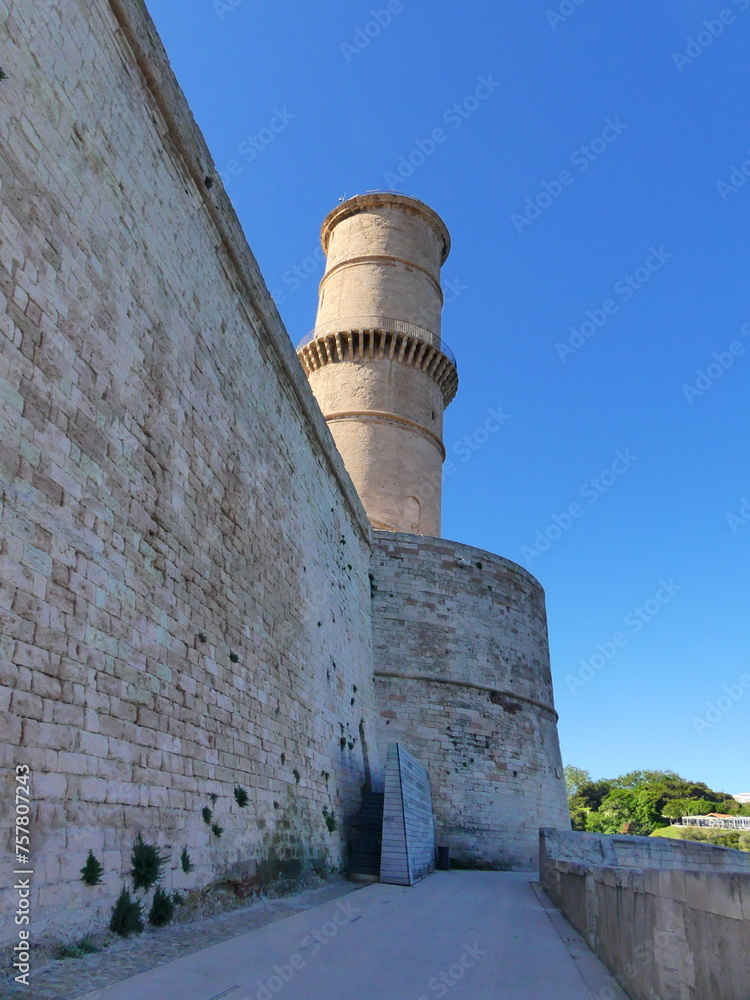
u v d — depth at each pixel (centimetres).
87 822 725
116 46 1015
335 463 2164
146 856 812
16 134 762
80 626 768
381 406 3306
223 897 1002
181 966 651
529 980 704
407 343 3394
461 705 2602
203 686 1059
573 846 1917
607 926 784
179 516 1057
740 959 382
